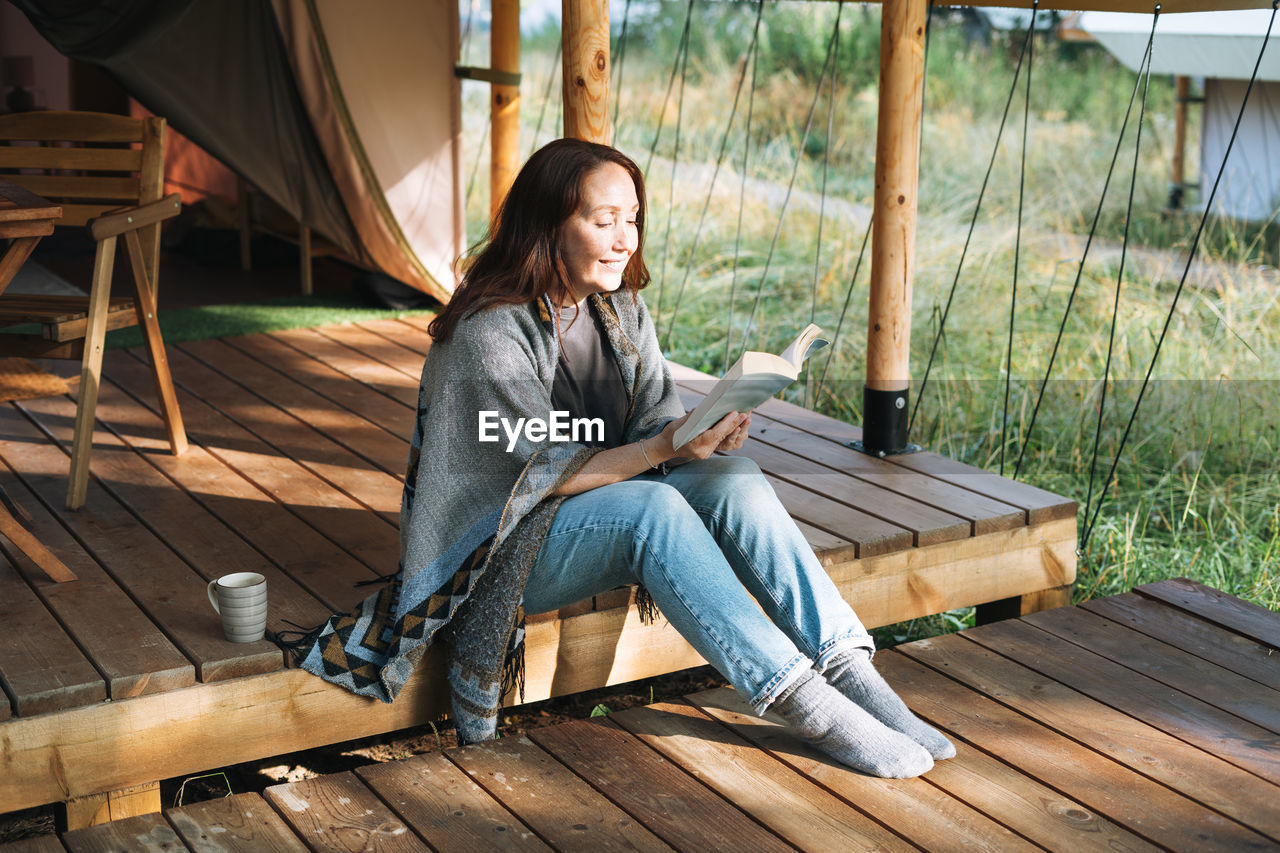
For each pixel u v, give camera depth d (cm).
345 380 470
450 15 562
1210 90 816
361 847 220
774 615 248
